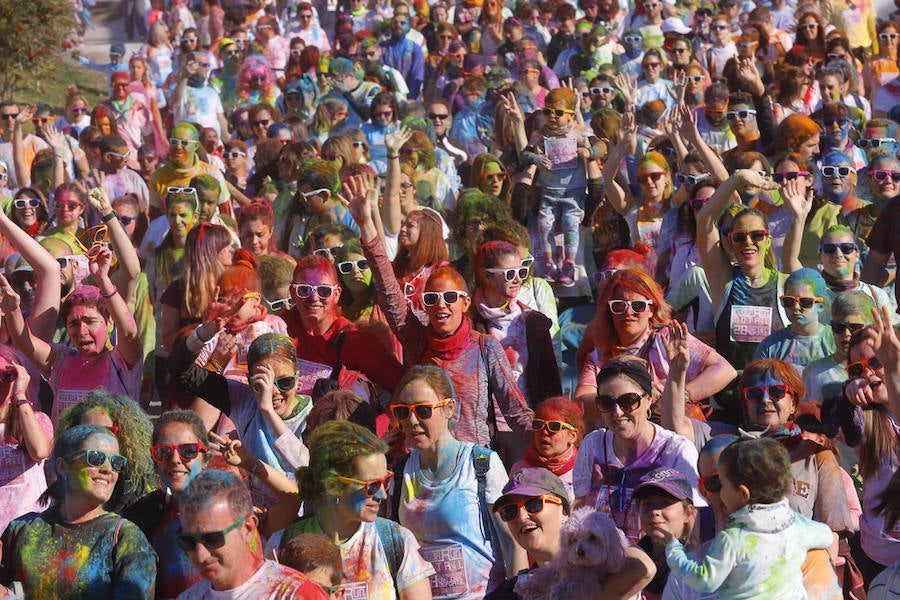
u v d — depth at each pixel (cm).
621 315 1684
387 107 3403
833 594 1172
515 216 2634
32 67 5272
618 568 1130
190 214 2381
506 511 1244
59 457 1241
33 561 1227
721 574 1151
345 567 1234
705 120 3198
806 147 2662
